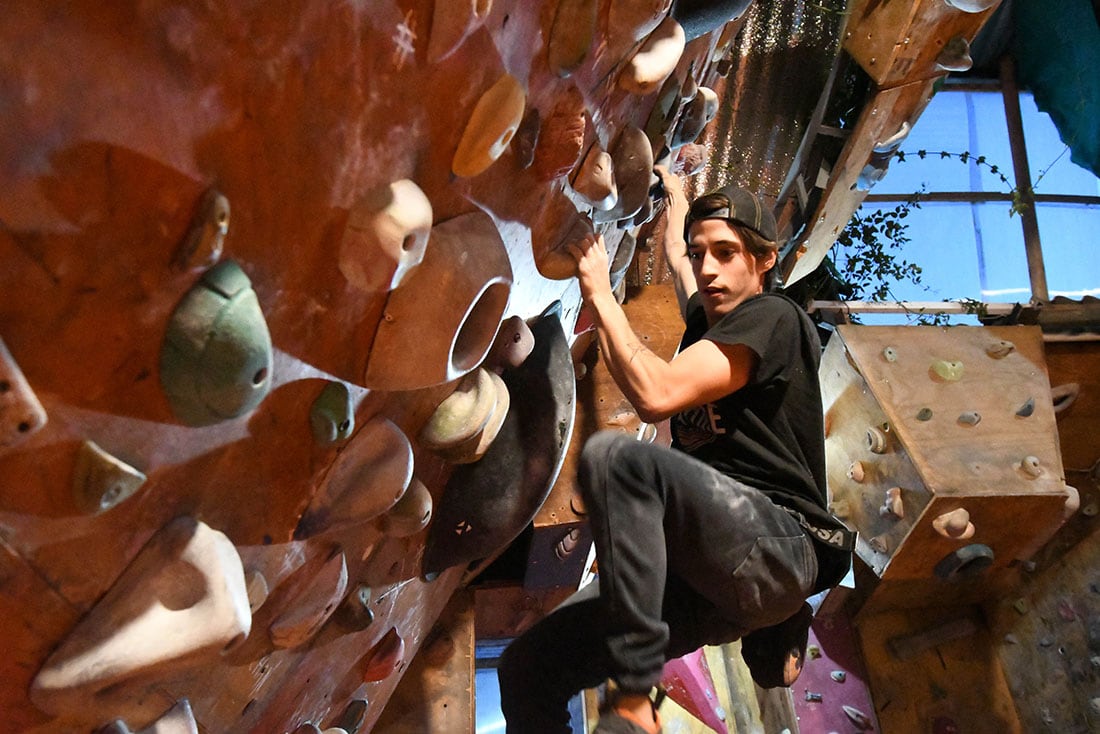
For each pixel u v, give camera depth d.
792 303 1.78
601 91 1.34
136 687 0.83
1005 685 4.36
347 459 1.08
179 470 0.84
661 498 1.61
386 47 0.84
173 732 0.92
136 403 0.75
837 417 4.14
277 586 1.11
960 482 3.70
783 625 2.01
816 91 3.72
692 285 2.26
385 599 1.56
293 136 0.79
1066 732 4.13
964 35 3.20
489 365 1.52
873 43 3.29
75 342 0.68
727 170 3.86
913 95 3.42
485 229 1.09
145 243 0.69
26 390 0.64
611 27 1.21
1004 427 3.85
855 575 4.38
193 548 0.84
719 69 3.05
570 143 1.25
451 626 2.41
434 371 1.04
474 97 1.00
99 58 0.61
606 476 1.59
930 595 4.35
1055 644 4.25
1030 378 3.98
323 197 0.85
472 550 1.62
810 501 1.76
